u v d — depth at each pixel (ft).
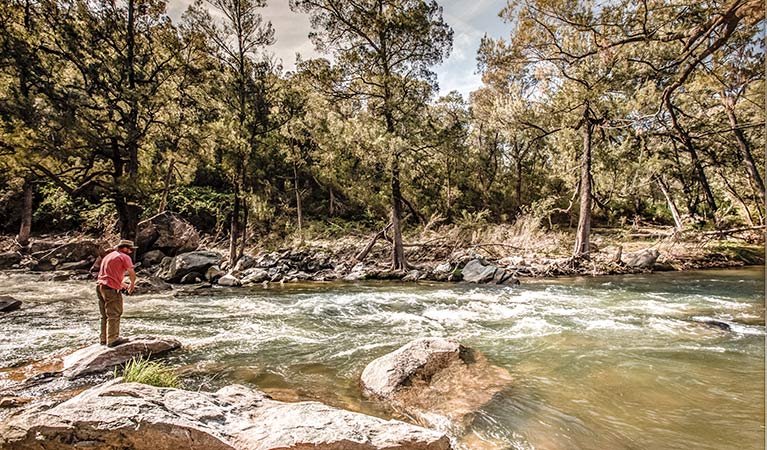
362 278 52.44
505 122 66.69
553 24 45.21
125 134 50.14
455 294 38.22
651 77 51.44
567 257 60.59
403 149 50.83
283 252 66.23
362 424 10.46
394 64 54.85
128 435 9.21
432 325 25.55
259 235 78.64
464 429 11.94
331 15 52.06
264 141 68.44
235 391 12.97
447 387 14.92
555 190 98.37
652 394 14.26
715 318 26.45
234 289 43.29
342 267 57.72
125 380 13.55
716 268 56.54
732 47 37.83
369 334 23.49
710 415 12.64
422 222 78.54
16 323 25.67
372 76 53.06
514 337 22.15
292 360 18.70
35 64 45.52
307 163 87.66
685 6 32.17
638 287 40.98
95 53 49.44
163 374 14.82
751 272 52.08
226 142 55.98
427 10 51.29
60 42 47.32
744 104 57.52
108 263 18.62
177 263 49.06
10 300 30.07
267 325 25.86
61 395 14.21
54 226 82.23
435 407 13.42
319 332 23.98
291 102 63.67
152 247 60.70
